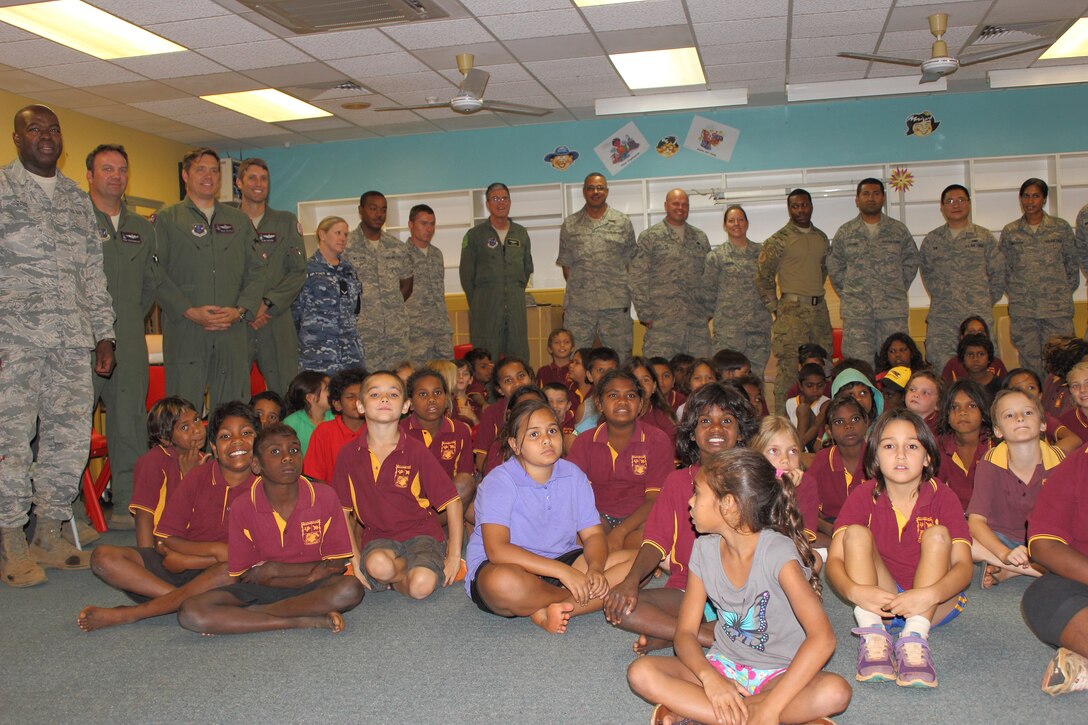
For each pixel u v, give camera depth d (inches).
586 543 110.0
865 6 226.7
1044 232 261.9
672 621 92.0
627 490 128.3
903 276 258.8
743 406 108.0
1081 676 79.3
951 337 264.1
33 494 142.4
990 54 224.7
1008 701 79.2
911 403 146.4
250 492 111.3
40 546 142.3
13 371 136.1
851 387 164.2
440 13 219.5
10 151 278.7
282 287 200.2
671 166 348.5
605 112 315.6
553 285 364.5
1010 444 109.4
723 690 69.7
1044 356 175.5
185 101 296.8
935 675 83.6
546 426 107.6
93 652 100.5
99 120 316.8
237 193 358.3
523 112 263.4
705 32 242.8
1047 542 86.7
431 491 125.6
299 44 240.8
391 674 90.5
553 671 90.4
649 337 270.4
